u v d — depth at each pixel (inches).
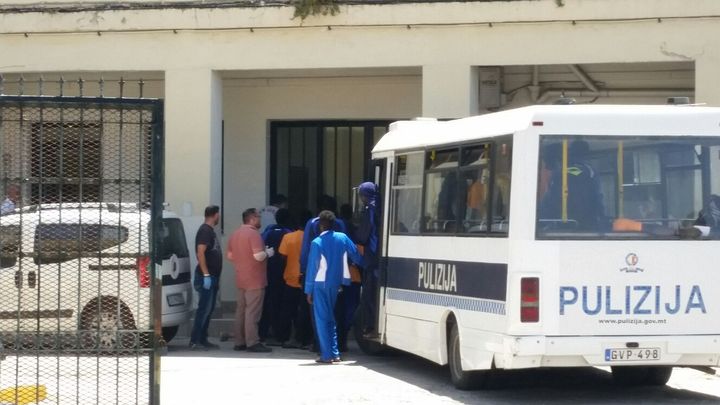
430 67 716.0
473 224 481.1
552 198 443.5
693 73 756.0
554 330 438.0
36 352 387.5
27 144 374.9
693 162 454.9
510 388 506.6
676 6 674.8
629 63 709.3
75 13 745.0
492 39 706.8
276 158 855.1
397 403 462.9
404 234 559.2
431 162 534.3
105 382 433.1
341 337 636.7
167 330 649.6
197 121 743.1
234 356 621.3
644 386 517.0
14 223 381.7
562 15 691.4
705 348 446.3
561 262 439.8
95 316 390.9
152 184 376.2
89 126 375.2
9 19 748.6
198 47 743.1
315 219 616.7
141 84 375.6
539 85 786.2
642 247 445.1
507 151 455.2
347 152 845.2
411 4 713.6
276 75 831.7
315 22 725.9
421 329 534.0
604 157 448.5
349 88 832.3
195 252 695.1
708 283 449.1
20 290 380.8
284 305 657.6
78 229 382.6
